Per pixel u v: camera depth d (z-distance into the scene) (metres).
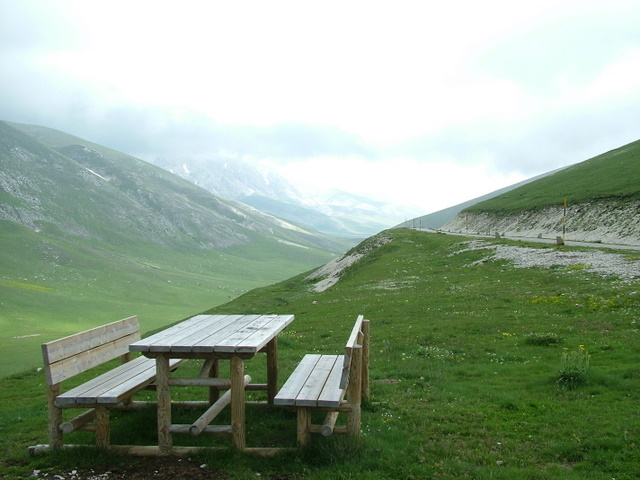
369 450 8.17
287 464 8.00
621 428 8.80
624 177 84.94
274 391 11.04
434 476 7.30
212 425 9.83
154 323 125.69
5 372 47.72
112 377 10.13
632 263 31.27
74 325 123.56
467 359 15.66
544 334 17.38
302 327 24.88
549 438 8.63
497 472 7.32
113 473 8.04
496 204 114.94
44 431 10.35
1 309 131.12
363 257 69.69
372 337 20.12
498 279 34.09
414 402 11.17
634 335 16.44
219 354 8.48
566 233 72.00
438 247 61.41
